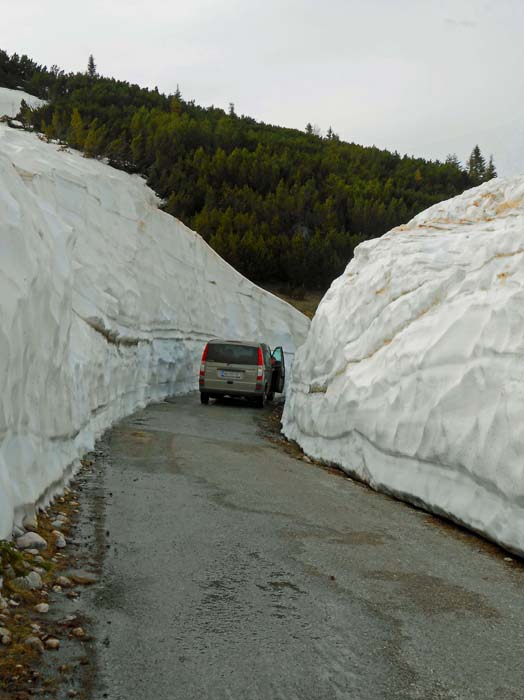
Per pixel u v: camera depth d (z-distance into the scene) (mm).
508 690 3219
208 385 18453
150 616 3910
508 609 4336
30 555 4582
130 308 16203
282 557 5145
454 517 6430
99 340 11656
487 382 6527
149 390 18406
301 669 3336
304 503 7078
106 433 11000
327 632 3799
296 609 4121
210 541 5449
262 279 41094
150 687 3090
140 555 5012
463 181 66250
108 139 42188
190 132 50594
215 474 8258
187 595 4266
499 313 6773
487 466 5977
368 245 12906
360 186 54031
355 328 11141
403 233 12477
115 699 2967
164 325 21203
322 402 11156
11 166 6871
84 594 4191
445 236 11250
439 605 4332
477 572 5109
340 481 8773
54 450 6637
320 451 10625
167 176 43781
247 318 30594
